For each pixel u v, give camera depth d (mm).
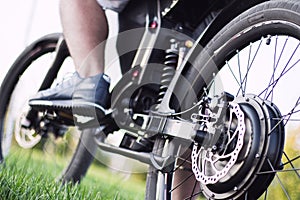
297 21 1552
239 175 1549
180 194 1916
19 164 3109
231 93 1813
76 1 2264
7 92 3037
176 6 2021
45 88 2713
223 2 1972
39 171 2916
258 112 1558
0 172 2400
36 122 2715
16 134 2854
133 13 2107
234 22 1783
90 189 2619
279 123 1529
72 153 2828
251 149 1525
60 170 2936
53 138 2762
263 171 1518
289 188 3006
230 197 1593
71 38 2270
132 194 3480
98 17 2225
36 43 2934
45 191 2230
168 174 1910
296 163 2986
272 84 1711
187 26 2076
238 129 1567
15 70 3002
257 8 1701
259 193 1556
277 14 1621
